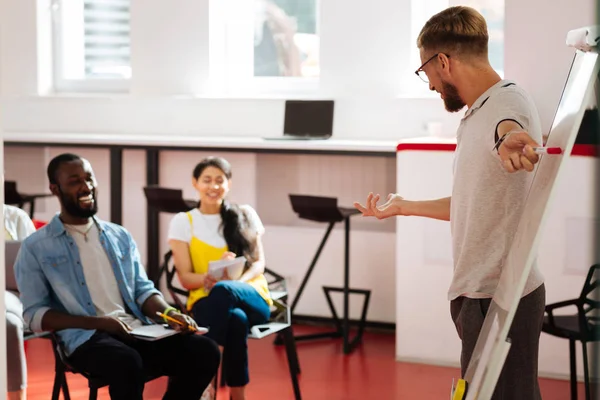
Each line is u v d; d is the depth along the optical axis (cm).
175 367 372
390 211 321
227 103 670
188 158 673
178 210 589
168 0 682
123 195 690
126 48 729
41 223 528
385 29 634
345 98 641
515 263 241
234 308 420
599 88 265
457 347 544
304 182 647
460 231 289
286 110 652
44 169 700
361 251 638
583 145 485
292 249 655
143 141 637
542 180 245
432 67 294
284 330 444
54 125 713
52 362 552
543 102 541
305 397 492
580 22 530
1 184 251
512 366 281
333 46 647
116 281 379
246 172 660
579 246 495
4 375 253
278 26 686
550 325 417
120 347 355
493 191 278
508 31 544
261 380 522
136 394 350
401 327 555
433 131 608
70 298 364
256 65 695
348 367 549
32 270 363
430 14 636
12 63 725
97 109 702
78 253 370
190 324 371
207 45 678
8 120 723
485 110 279
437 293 544
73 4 734
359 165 630
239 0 689
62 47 734
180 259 462
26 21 720
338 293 647
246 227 468
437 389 505
